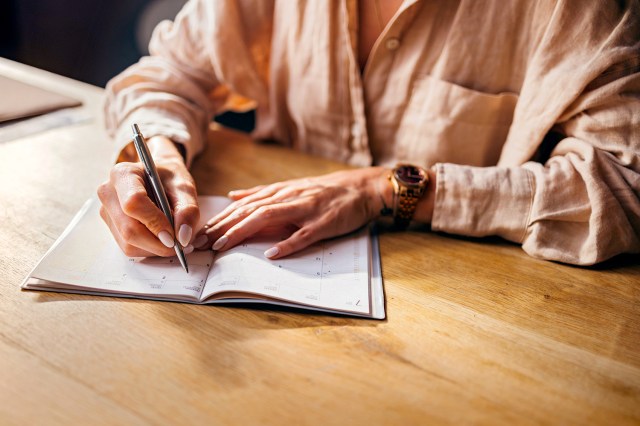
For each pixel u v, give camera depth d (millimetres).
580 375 456
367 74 835
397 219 685
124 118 855
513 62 742
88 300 504
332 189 683
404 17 760
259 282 532
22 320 470
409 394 421
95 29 1646
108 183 590
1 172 752
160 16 1509
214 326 483
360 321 504
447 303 541
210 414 389
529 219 640
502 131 793
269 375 430
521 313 533
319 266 582
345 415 397
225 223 619
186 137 792
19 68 1179
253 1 884
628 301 564
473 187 657
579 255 624
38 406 385
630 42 625
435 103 786
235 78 925
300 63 870
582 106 653
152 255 575
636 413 420
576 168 639
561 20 658
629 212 615
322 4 798
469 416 405
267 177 822
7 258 561
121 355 439
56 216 656
